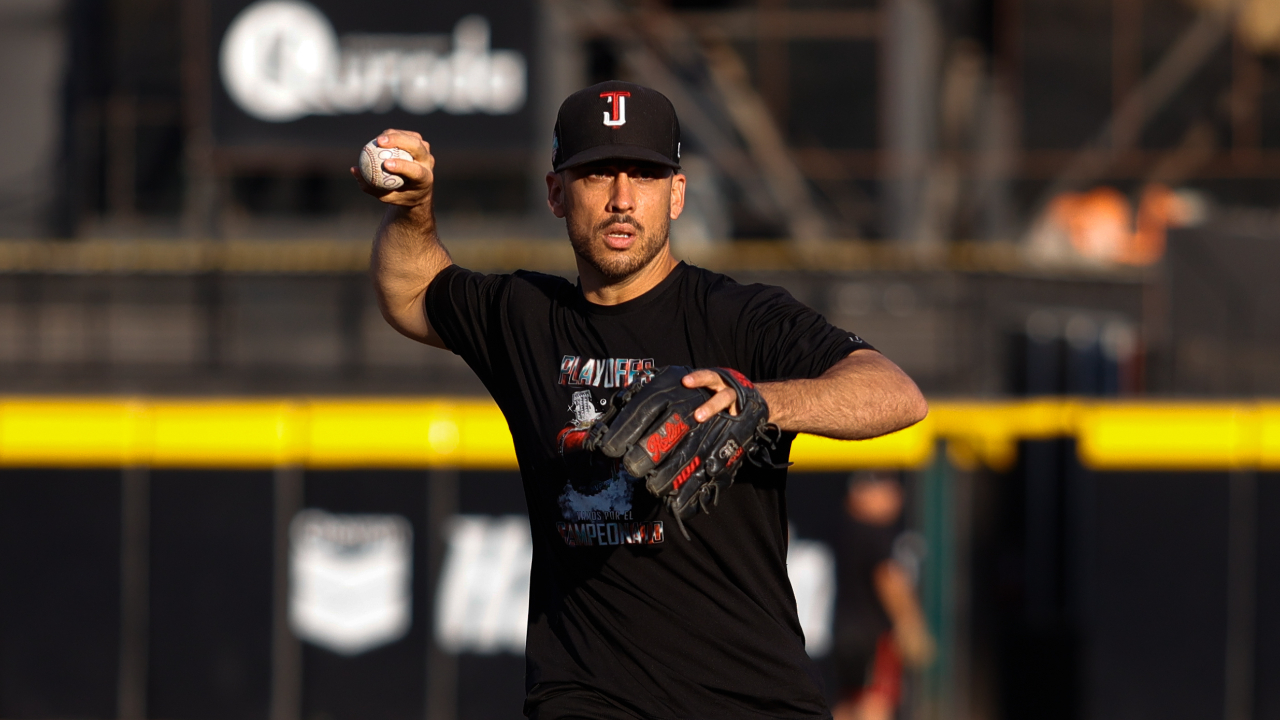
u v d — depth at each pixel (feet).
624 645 32.89
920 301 145.59
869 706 94.17
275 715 93.97
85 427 94.12
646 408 27.53
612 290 32.48
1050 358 138.10
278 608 94.43
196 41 158.51
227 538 94.38
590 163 31.37
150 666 94.02
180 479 94.53
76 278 144.56
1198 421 93.40
